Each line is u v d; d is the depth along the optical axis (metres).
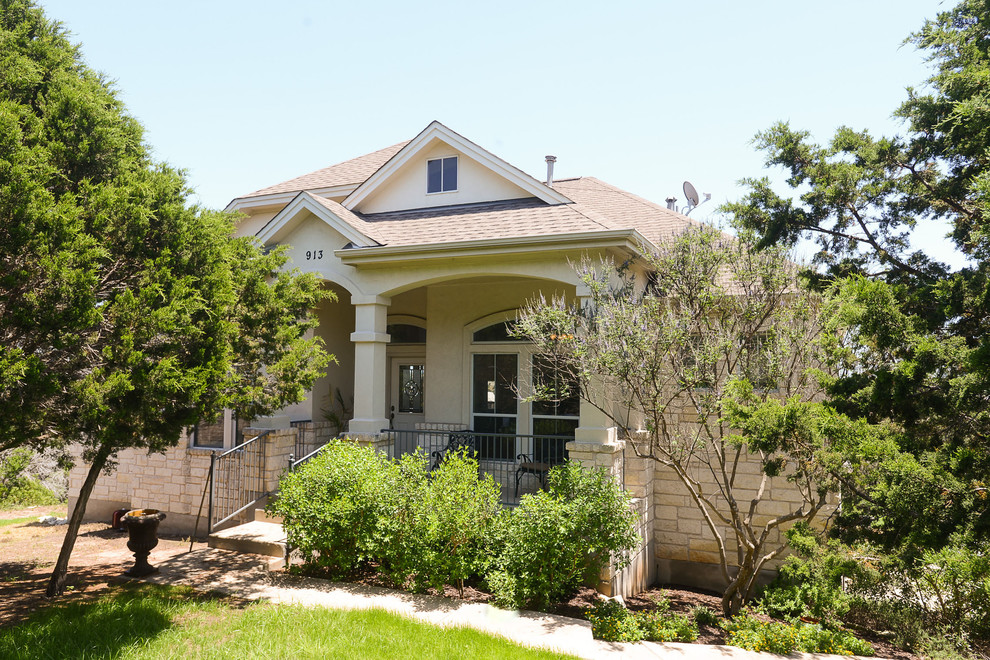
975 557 6.95
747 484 11.15
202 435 12.96
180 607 7.27
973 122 6.57
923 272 8.56
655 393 8.72
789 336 8.87
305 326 9.90
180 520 12.38
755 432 6.83
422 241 11.23
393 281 11.62
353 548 8.73
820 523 10.62
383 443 11.56
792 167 9.45
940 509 5.64
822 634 7.89
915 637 8.02
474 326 14.01
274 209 16.31
